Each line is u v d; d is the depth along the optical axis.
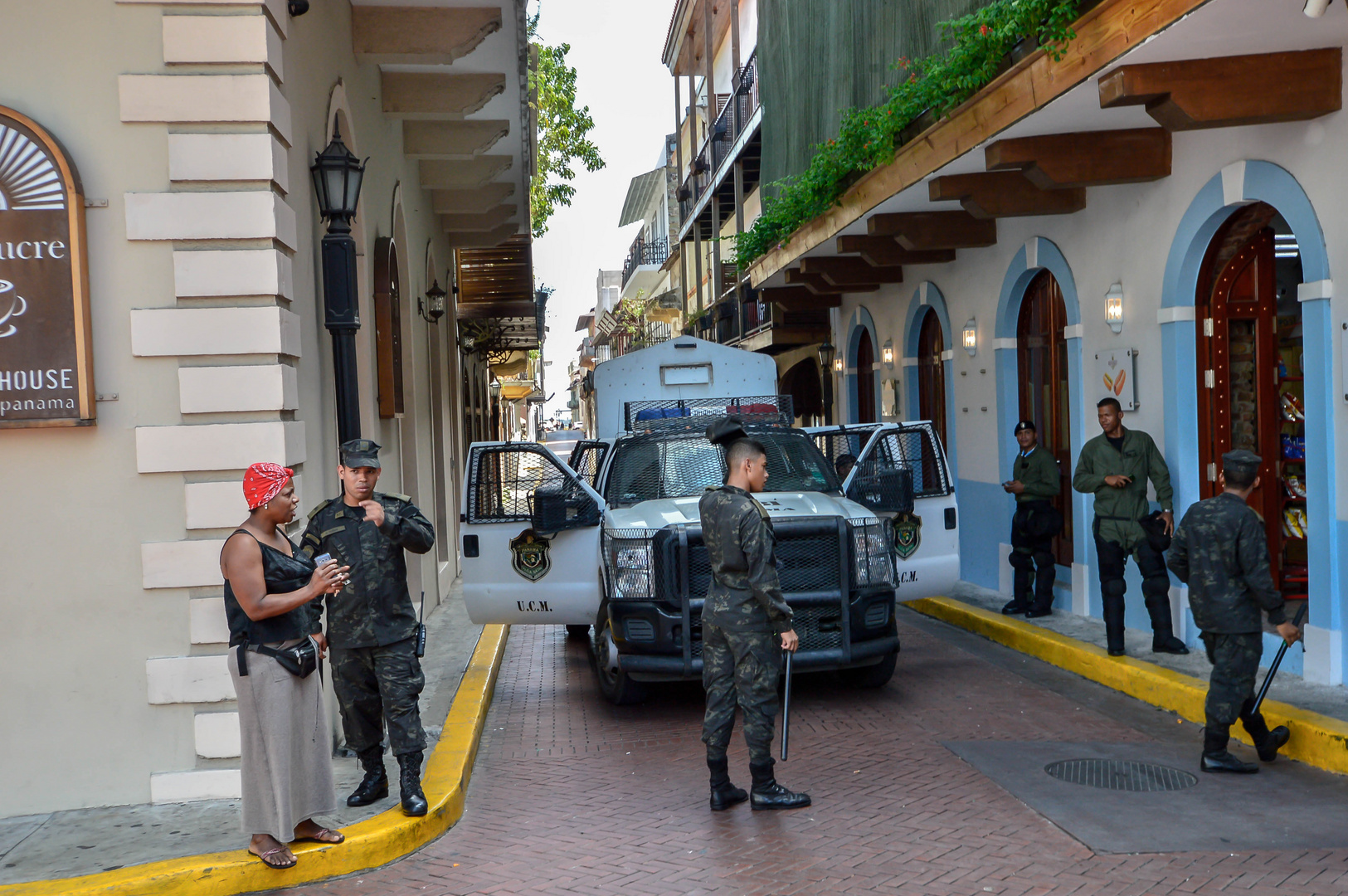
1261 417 8.66
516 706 8.66
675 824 5.68
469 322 22.23
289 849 5.10
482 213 16.56
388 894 4.91
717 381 12.30
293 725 5.04
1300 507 8.73
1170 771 6.19
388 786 6.07
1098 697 8.01
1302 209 7.30
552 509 8.42
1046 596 10.49
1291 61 6.91
